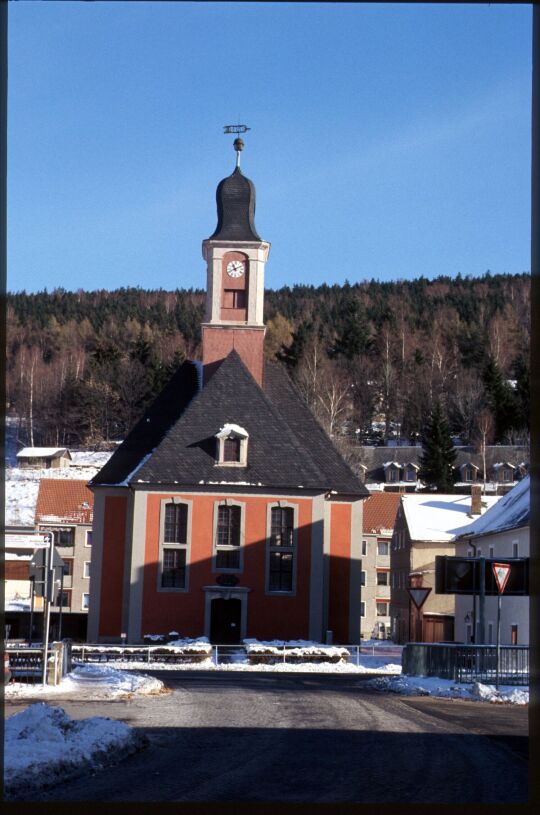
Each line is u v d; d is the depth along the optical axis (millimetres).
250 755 15414
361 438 162500
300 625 57562
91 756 14031
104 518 61531
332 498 61938
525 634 55344
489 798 11906
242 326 66500
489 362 157000
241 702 25203
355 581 61375
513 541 61062
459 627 72562
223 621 57719
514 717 23109
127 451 63250
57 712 16031
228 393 61500
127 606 59125
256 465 58844
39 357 161000
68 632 63219
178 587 57531
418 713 23312
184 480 58000
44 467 132500
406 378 170375
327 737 17984
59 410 155125
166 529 58000
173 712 22219
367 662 53094
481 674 32688
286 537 58281
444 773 13891
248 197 68000
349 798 11727
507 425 148875
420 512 96625
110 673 33781
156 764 14391
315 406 142000
